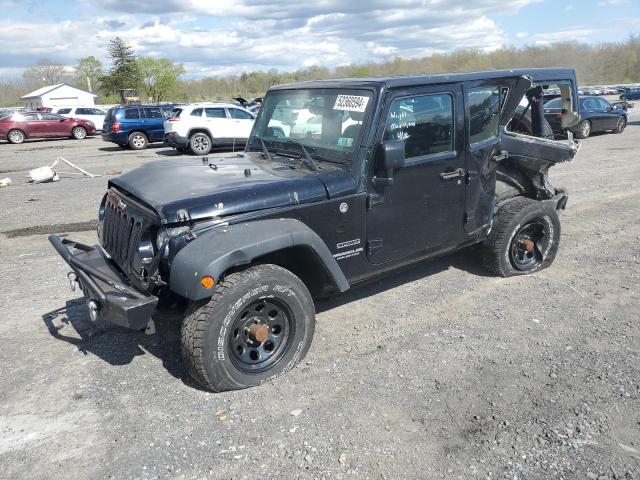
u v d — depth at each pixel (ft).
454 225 15.47
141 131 65.87
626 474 9.07
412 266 15.47
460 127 14.71
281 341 12.26
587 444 9.81
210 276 10.37
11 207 30.66
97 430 10.52
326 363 12.83
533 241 18.30
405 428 10.39
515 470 9.23
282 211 12.01
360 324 14.90
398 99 13.25
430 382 11.94
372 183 13.19
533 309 15.61
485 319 15.03
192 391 11.75
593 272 18.49
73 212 29.19
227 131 58.44
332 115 13.67
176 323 15.03
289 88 15.26
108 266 13.12
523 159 17.01
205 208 11.30
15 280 18.71
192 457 9.71
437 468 9.32
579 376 12.02
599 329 14.28
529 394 11.40
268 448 9.90
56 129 84.07
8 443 10.21
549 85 17.63
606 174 37.35
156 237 11.63
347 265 13.39
